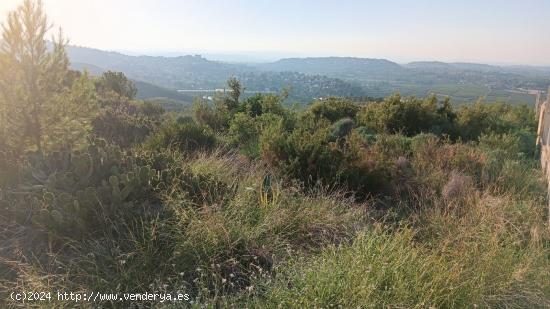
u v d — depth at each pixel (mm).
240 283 3172
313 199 4703
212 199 4152
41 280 2822
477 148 7691
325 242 3816
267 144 6359
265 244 3561
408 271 3029
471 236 4027
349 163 5820
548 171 6266
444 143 8750
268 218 3869
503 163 6938
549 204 4977
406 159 6840
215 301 2748
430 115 11305
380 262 3041
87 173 4020
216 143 7973
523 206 4992
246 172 5492
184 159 6207
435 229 4383
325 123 9805
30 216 3469
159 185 4129
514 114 13211
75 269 3037
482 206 4730
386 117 11055
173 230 3449
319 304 2619
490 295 3020
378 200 5430
